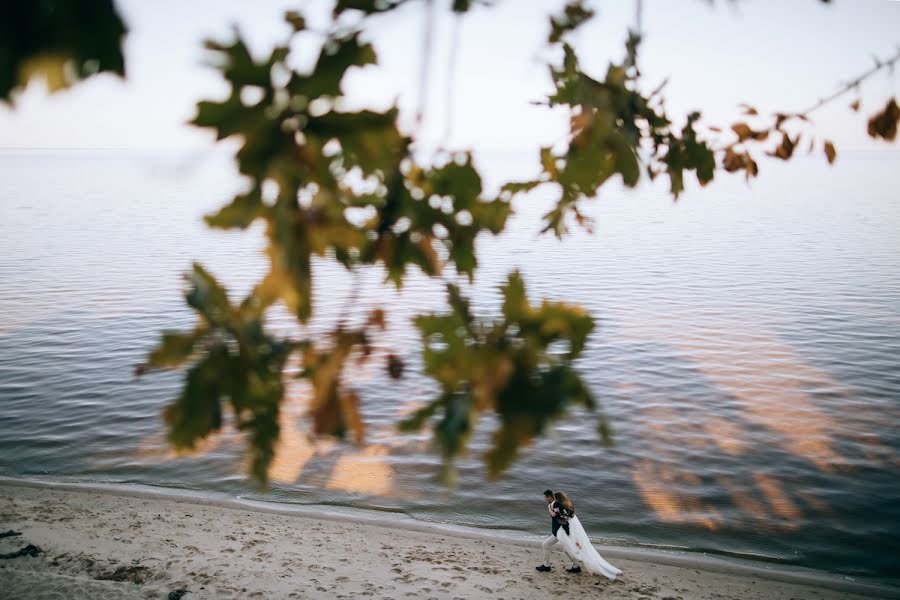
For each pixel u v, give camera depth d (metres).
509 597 11.01
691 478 16.23
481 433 17.47
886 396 21.53
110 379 23.61
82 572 11.05
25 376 23.97
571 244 67.12
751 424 19.39
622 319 32.84
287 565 11.77
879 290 39.41
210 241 69.12
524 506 14.98
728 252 59.19
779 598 11.58
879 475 16.25
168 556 11.84
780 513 14.60
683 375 23.91
